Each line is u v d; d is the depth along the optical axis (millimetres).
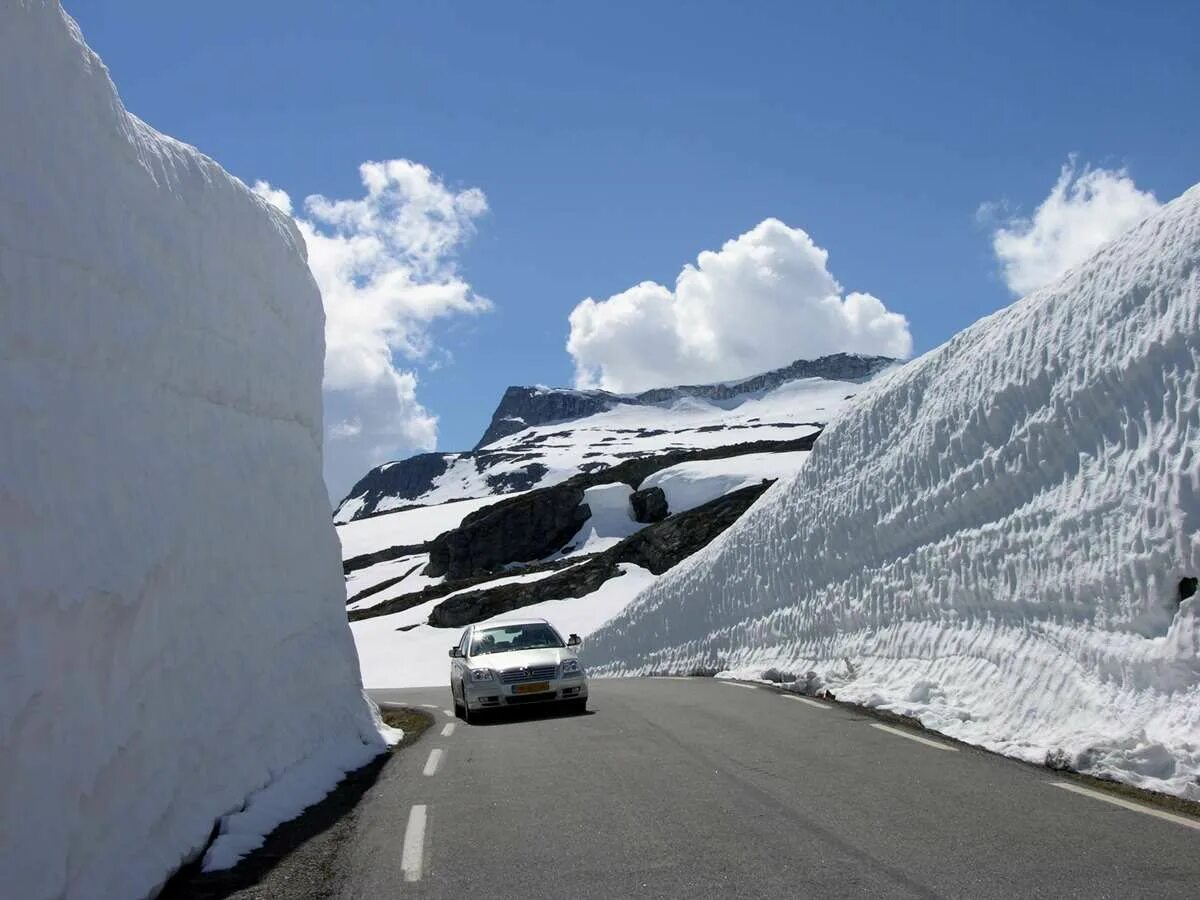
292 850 6961
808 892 5484
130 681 6156
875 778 8602
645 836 6887
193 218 8109
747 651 23969
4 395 4996
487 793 8758
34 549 5078
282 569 10383
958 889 5434
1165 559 10117
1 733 4609
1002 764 9203
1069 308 13906
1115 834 6531
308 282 12141
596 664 37562
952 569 15000
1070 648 11234
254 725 8500
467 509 119562
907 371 20422
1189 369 10859
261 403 10047
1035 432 13609
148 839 6047
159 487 6953
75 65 6047
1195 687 9062
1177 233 12086
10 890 4539
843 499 20344
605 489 83750
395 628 62438
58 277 5645
